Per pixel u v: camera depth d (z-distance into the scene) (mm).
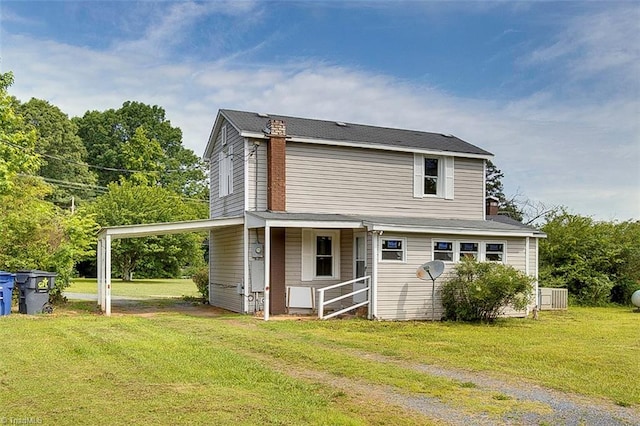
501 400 7191
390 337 13047
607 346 12281
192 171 62062
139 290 31234
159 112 62312
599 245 25188
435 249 17859
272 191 17625
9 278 16125
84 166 54438
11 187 21438
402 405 6832
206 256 55125
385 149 19422
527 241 19438
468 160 21125
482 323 16703
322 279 18375
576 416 6531
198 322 14789
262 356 9953
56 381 7598
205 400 6695
